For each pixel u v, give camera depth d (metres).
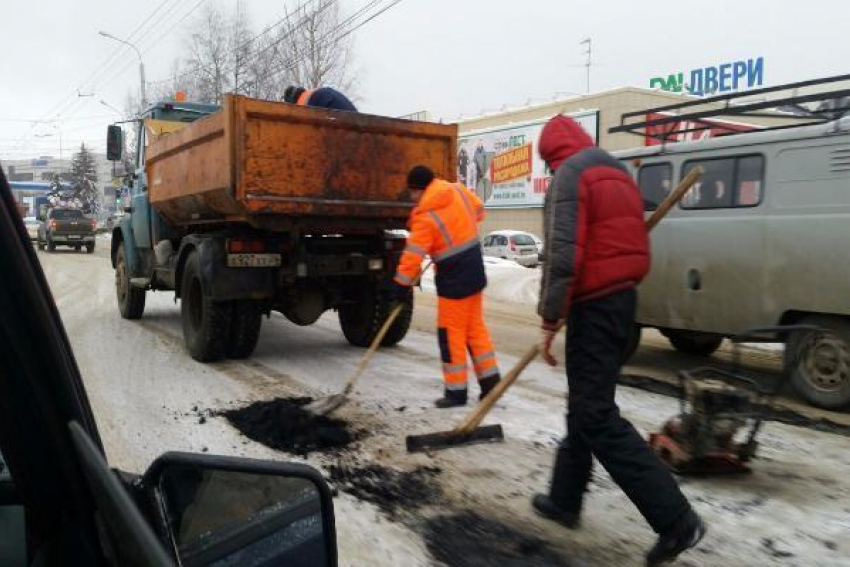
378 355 7.48
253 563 1.66
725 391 4.05
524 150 29.30
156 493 1.53
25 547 1.37
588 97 26.95
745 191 6.17
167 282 8.08
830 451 4.57
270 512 1.72
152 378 6.23
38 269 1.29
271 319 10.26
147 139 8.94
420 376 6.46
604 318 3.11
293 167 6.26
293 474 1.67
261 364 6.91
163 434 4.63
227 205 6.38
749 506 3.67
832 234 5.57
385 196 6.84
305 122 6.28
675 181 6.77
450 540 3.26
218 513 1.61
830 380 5.66
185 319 7.16
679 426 4.11
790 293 5.83
